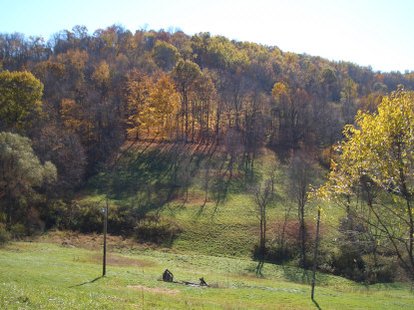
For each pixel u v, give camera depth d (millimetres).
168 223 67500
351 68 191000
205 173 86375
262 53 175875
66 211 69688
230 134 97938
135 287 36062
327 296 40469
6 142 63062
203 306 29000
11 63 122312
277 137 108062
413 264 12742
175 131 104625
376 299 40312
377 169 13359
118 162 90812
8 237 57594
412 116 13102
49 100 96750
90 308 18828
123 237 65438
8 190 64938
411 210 12617
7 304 16328
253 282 45938
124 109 103875
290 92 118438
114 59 130625
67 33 159500
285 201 74938
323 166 89312
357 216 14320
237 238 64125
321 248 59594
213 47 158000
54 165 71250
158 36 173250
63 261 46031
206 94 106875
